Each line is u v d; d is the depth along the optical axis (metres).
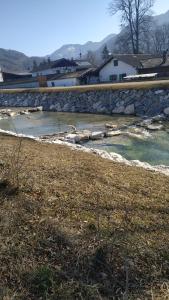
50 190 6.95
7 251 5.09
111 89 36.91
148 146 18.84
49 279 4.67
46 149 11.62
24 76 97.81
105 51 110.12
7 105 54.06
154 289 4.68
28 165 8.23
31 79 74.50
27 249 5.19
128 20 75.44
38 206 6.29
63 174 7.97
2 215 5.86
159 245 5.50
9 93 56.31
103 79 64.81
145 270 4.99
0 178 6.90
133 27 76.19
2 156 8.75
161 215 6.43
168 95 31.02
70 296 4.46
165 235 5.78
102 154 13.22
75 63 90.19
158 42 109.44
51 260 5.04
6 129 28.83
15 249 5.14
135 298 4.50
